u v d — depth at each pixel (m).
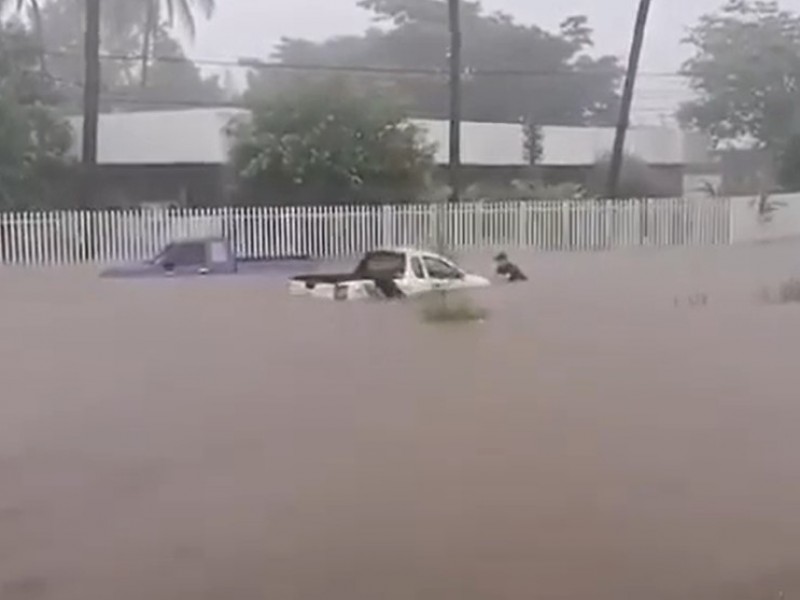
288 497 5.04
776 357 8.87
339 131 20.98
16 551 4.24
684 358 8.97
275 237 18.89
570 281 15.35
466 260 17.77
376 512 4.70
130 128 20.31
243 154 20.69
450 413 6.85
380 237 19.52
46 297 13.30
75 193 19.52
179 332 10.38
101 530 4.54
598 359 8.70
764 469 5.42
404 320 11.27
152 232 18.28
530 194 21.98
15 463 5.57
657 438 6.08
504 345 9.59
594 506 4.79
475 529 4.54
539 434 6.17
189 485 5.13
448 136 22.09
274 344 9.63
